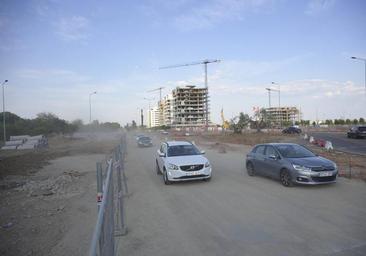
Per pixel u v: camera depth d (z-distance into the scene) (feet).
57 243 22.43
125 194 36.40
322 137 144.15
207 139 161.07
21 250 21.43
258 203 29.94
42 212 30.99
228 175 47.78
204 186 39.55
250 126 199.82
